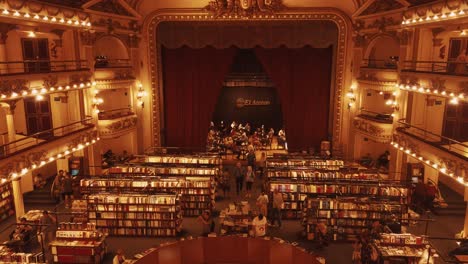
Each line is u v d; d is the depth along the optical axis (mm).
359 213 14016
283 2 22000
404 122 18734
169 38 23094
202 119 24656
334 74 23281
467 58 16203
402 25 18203
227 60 23797
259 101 29531
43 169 20219
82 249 12695
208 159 18828
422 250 12211
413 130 18578
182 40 23062
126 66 21859
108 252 13641
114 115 21844
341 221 14141
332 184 15477
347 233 14188
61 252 12789
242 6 21594
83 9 18672
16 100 14812
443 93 15156
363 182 15844
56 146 16688
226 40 22906
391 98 19828
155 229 14727
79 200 16219
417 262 11953
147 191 15039
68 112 19891
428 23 16172
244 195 18594
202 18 22234
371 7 20516
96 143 20594
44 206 17625
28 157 14805
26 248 13883
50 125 19922
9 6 13906
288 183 15672
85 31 19141
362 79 21156
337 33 22578
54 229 13773
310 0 21906
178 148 24234
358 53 21891
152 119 24047
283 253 12695
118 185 15766
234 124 28781
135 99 23016
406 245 12445
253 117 29906
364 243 12562
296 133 24688
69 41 19109
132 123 22703
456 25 16141
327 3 21953
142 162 19938
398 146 18625
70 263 12859
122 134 21844
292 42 22750
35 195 18266
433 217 16531
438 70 17953
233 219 14023
